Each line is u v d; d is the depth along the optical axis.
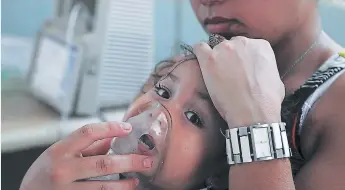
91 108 1.69
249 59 0.67
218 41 0.73
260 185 0.60
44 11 1.89
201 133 0.68
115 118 1.66
